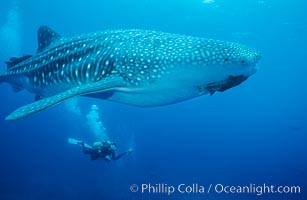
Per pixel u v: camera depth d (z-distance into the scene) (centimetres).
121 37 496
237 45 400
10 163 3575
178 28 3659
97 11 3353
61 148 4816
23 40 4538
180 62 396
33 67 633
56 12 3403
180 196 3098
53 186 2719
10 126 5878
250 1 2819
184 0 2977
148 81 427
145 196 2889
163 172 4100
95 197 2630
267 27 3431
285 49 4244
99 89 408
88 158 3909
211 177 4703
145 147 6750
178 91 420
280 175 5059
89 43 531
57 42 619
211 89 395
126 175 3481
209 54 381
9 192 2494
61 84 570
